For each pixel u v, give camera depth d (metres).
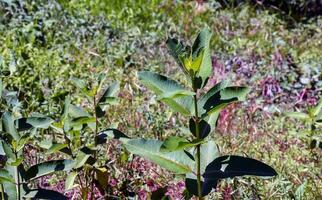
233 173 1.31
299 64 3.47
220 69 3.35
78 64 3.02
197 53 1.24
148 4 4.22
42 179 1.85
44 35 3.35
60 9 3.63
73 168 1.55
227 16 4.19
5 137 1.42
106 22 3.69
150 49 3.39
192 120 1.30
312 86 3.28
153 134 2.25
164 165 1.33
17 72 2.64
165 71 3.13
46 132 2.14
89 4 4.00
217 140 2.38
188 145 1.24
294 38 4.09
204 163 1.38
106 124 2.33
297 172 2.08
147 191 1.79
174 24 3.90
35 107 2.37
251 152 2.28
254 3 4.71
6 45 3.06
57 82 2.74
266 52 3.68
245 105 2.90
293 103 3.04
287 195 1.83
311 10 4.75
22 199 1.41
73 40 3.34
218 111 1.31
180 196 1.83
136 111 2.44
